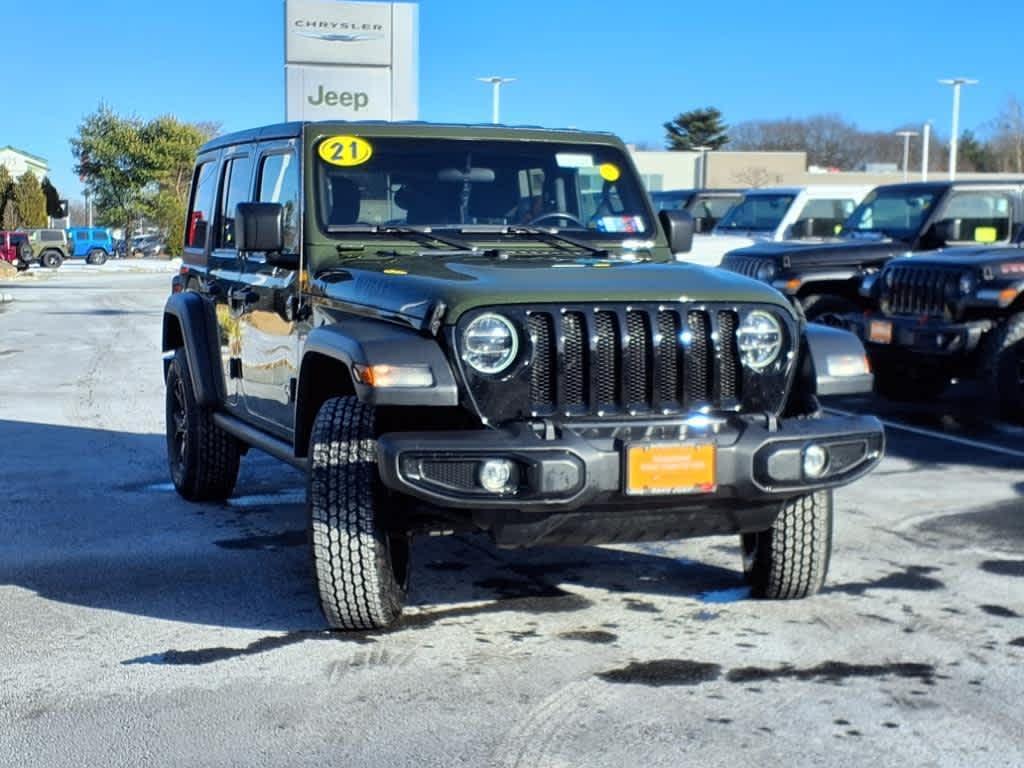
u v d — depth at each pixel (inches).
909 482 310.3
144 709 167.9
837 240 523.8
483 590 221.6
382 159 233.1
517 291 182.7
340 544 188.4
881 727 160.2
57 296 1192.2
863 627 199.3
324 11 794.2
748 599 214.7
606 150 249.0
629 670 181.2
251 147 263.3
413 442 173.6
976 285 387.9
